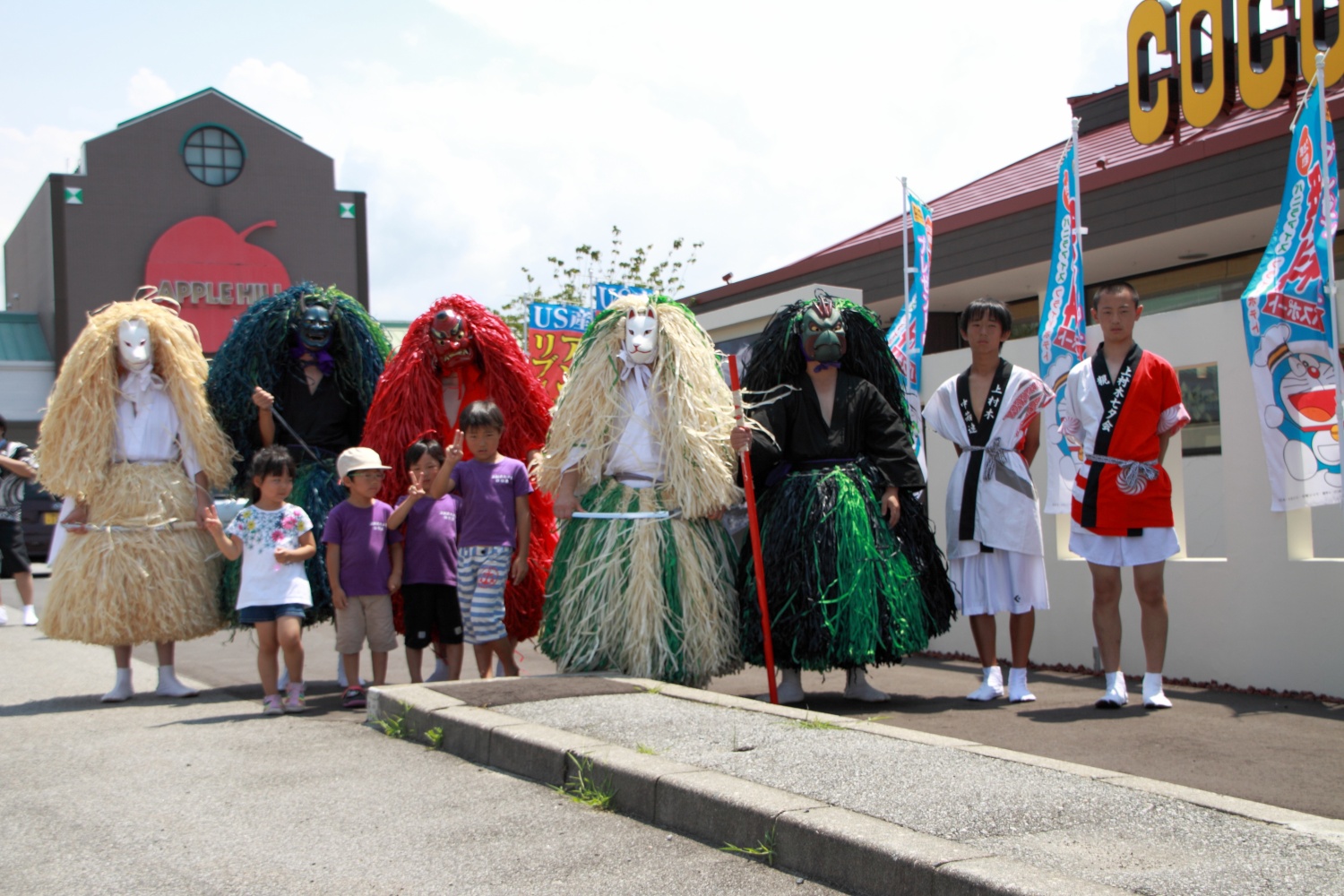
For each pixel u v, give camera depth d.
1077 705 5.84
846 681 6.92
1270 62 11.08
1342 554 9.38
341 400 7.34
